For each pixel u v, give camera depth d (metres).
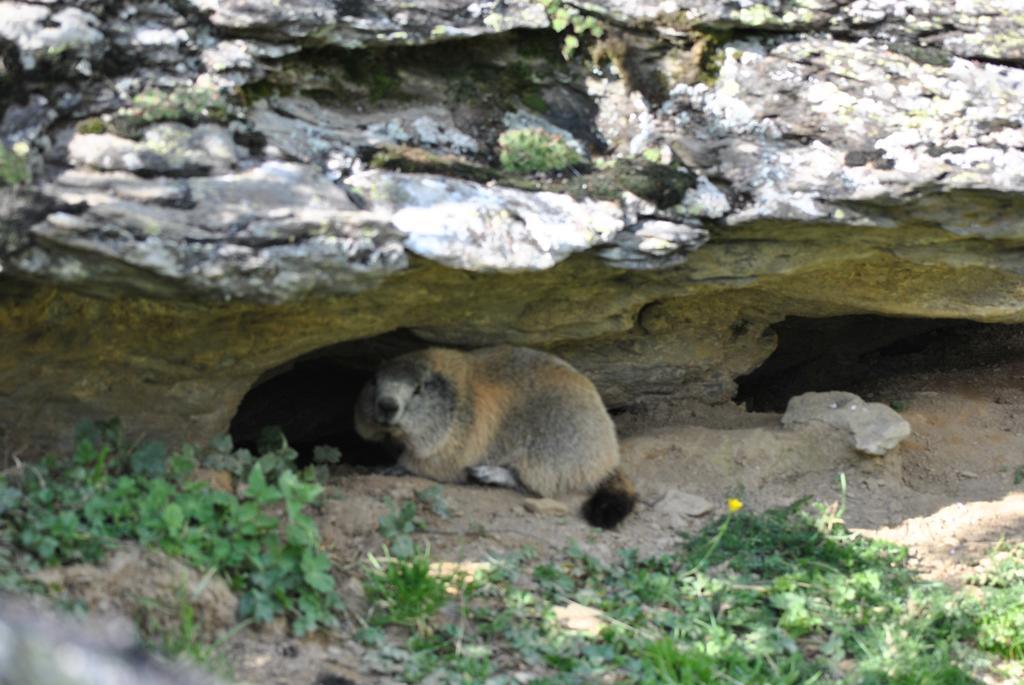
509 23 8.40
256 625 7.46
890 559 9.48
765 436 10.90
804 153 8.65
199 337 8.22
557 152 8.47
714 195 8.48
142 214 6.65
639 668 7.62
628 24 8.73
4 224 6.46
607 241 8.09
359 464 11.65
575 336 10.23
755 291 10.88
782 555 9.45
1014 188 8.55
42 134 6.91
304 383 11.52
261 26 7.70
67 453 8.35
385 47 8.24
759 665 7.75
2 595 6.59
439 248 7.43
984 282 10.68
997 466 11.34
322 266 7.02
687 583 8.85
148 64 7.48
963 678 7.86
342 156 7.79
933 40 9.04
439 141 8.43
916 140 8.64
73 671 3.05
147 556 7.30
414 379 9.96
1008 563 9.39
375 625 7.79
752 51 8.92
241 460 8.77
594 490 10.15
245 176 7.18
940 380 13.36
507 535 9.29
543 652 7.73
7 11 7.13
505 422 10.27
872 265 10.44
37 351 7.80
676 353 11.35
